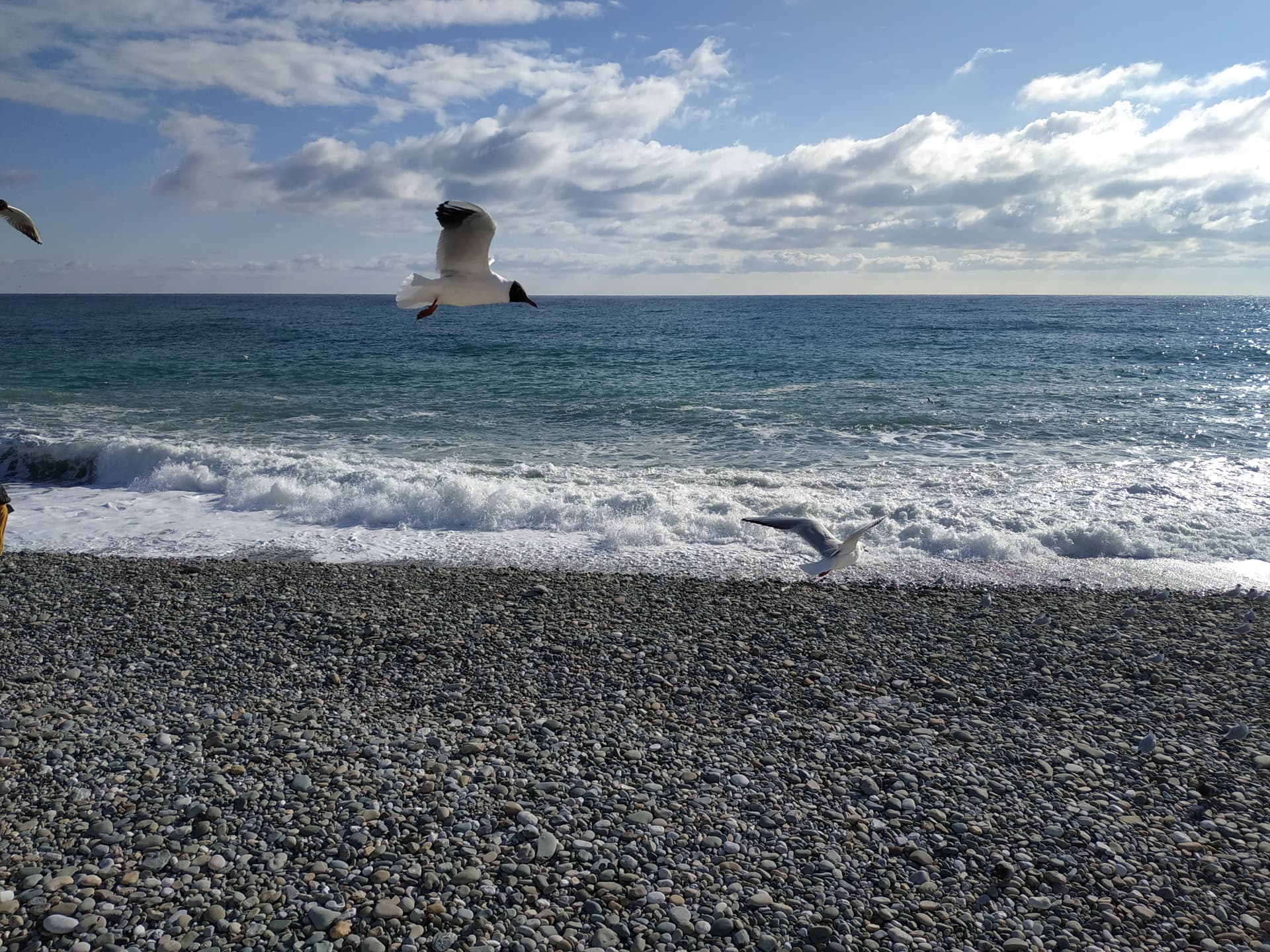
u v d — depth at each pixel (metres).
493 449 21.45
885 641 10.54
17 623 10.64
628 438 22.77
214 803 6.83
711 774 7.47
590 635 10.52
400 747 7.80
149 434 22.89
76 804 6.76
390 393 30.61
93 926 5.48
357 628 10.54
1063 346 49.53
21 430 23.09
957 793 7.29
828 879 6.20
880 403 27.84
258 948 5.38
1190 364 38.84
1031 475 18.36
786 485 17.66
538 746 7.90
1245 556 13.84
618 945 5.53
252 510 16.53
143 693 8.80
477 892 5.94
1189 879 6.27
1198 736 8.33
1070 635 10.77
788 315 107.19
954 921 5.84
